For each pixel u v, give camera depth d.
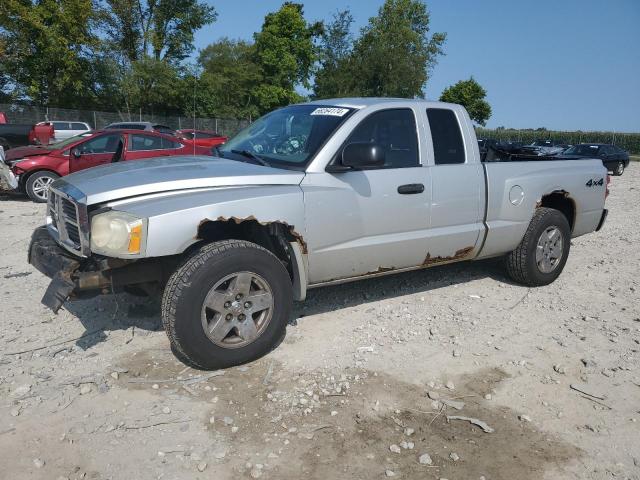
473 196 4.91
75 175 4.14
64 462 2.78
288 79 47.44
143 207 3.43
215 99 40.97
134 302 4.82
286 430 3.08
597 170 6.05
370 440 3.02
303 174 3.99
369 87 47.97
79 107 36.69
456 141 4.91
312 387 3.53
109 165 4.34
